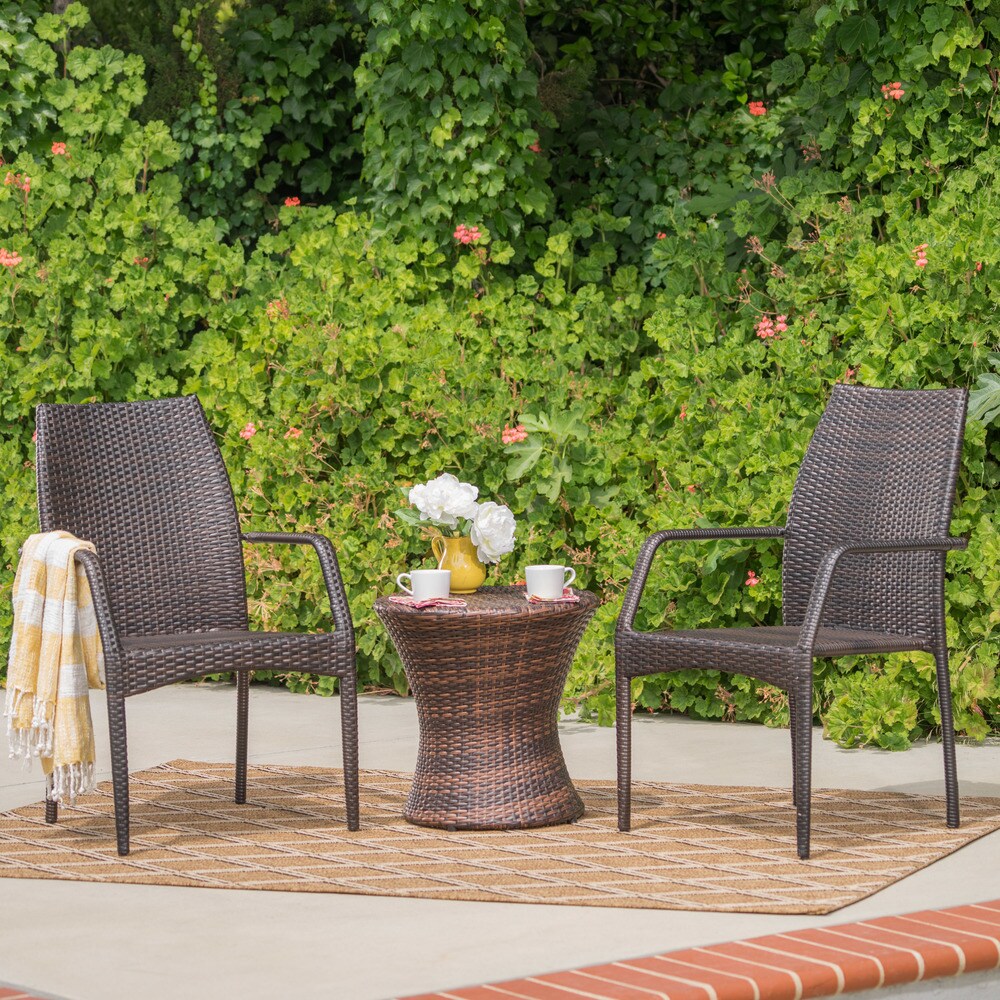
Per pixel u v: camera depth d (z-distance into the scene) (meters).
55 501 5.66
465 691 5.36
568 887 4.54
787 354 7.41
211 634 5.50
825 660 7.03
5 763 6.52
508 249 8.88
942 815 5.46
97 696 8.12
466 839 5.20
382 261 8.87
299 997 3.62
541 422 7.69
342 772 6.32
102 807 5.71
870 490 5.69
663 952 3.90
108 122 9.40
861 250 7.26
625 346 8.59
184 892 4.56
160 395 8.91
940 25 7.42
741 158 9.80
